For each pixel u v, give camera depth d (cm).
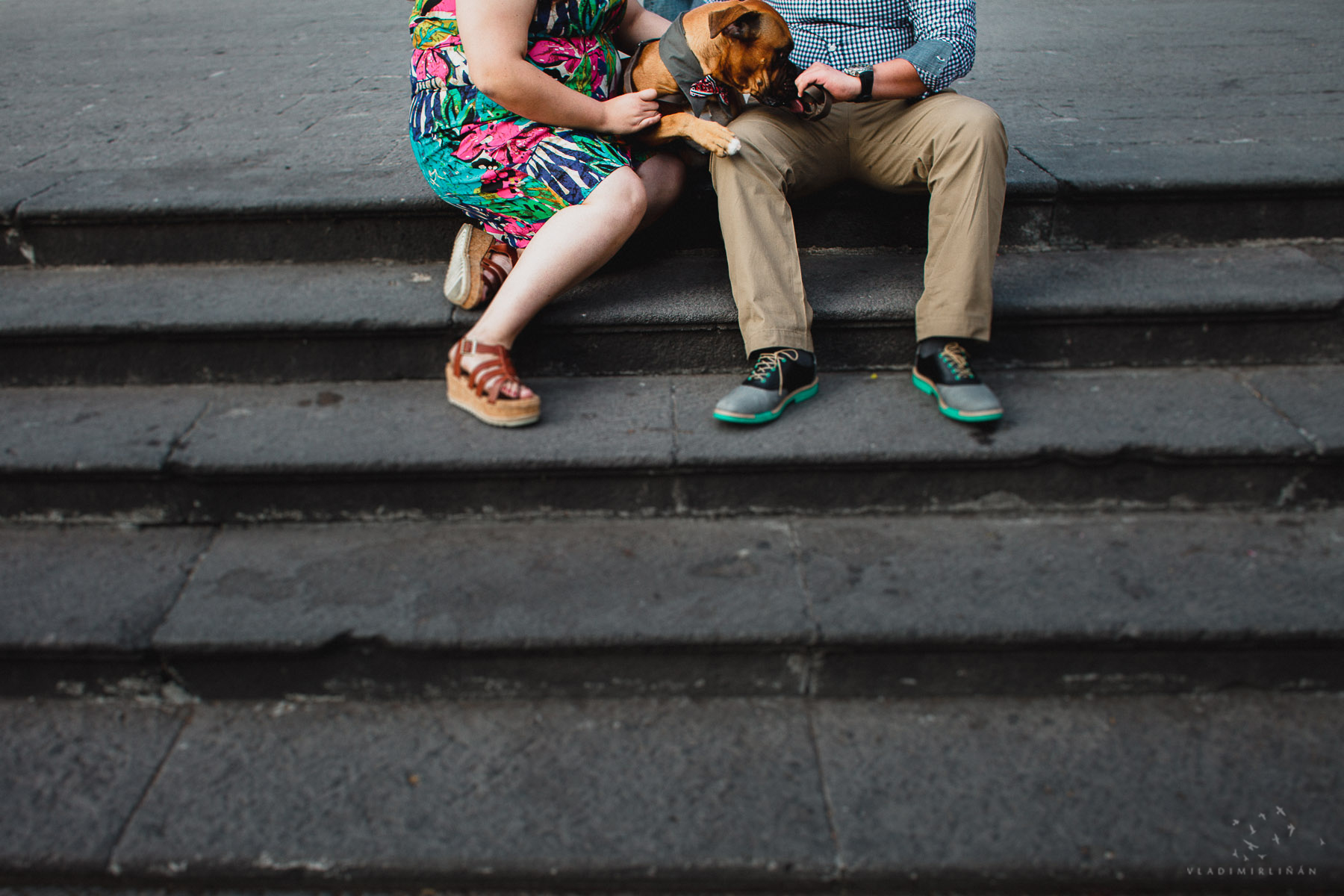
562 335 236
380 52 475
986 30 498
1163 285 237
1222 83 361
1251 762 172
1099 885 156
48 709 189
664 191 241
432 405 229
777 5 243
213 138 318
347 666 188
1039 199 256
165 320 229
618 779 172
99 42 517
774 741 180
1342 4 522
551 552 206
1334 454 203
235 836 162
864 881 158
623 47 256
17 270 260
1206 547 202
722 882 159
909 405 225
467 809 167
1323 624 178
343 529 215
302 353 236
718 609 187
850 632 181
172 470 207
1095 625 180
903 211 263
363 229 257
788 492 213
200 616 188
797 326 221
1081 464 209
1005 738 180
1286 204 256
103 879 161
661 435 214
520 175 223
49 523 217
